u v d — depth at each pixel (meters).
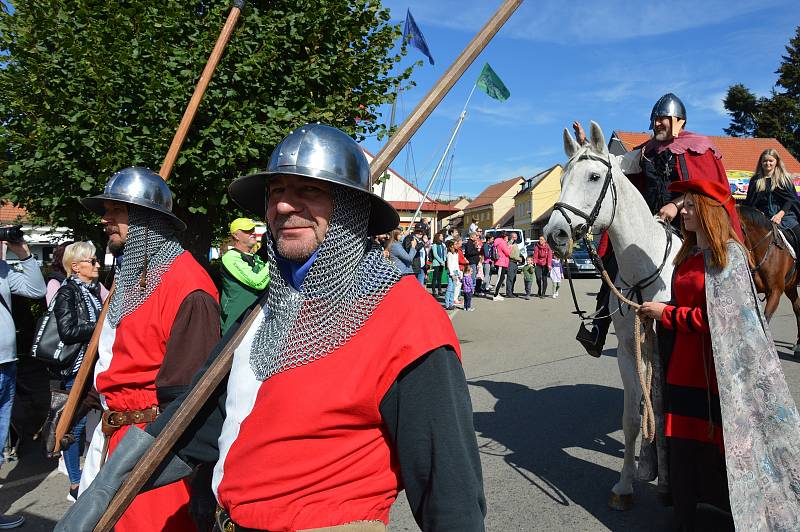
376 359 1.35
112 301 2.80
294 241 1.50
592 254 3.74
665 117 4.21
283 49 5.98
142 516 2.34
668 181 4.25
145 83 5.29
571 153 4.03
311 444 1.37
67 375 4.23
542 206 55.88
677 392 3.14
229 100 5.61
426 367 1.33
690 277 3.05
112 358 2.68
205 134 5.45
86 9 5.39
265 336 1.54
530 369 8.05
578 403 6.31
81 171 5.34
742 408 2.81
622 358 3.90
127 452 1.73
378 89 6.57
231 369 1.63
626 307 3.84
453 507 1.27
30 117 5.46
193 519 2.37
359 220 1.53
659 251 3.74
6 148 5.57
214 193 6.01
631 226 3.73
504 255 17.59
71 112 5.25
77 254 4.42
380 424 1.39
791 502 2.76
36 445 5.56
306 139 1.48
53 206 5.77
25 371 7.48
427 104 1.82
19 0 5.50
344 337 1.39
